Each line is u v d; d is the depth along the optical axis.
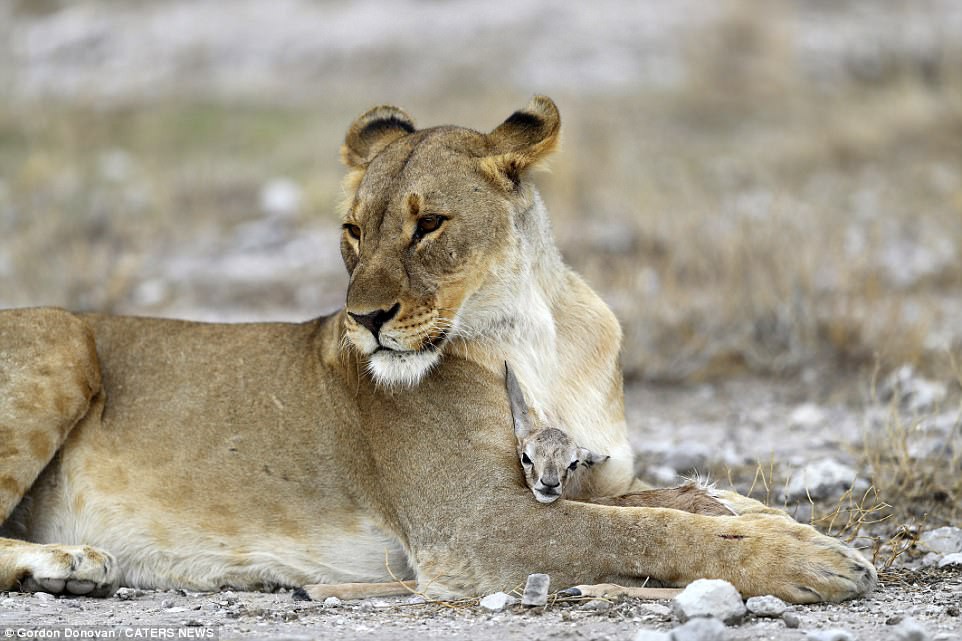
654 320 16.67
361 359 8.97
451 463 8.66
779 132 30.73
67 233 22.80
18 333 9.27
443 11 45.62
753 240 17.91
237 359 9.57
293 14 46.19
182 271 21.98
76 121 31.70
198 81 39.88
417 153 8.99
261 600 8.68
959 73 30.44
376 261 8.58
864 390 14.62
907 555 9.29
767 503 10.12
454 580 8.46
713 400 15.12
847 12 42.62
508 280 8.99
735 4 35.41
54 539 9.34
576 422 9.33
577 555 8.21
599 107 33.09
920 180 25.52
